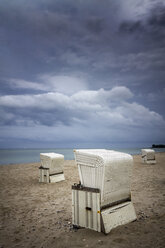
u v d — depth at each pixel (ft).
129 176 13.67
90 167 12.22
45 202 20.66
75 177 36.96
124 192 13.46
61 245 10.72
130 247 9.85
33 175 41.55
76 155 13.07
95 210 11.78
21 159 112.27
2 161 95.25
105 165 11.53
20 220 15.61
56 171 32.86
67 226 13.73
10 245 11.46
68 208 18.34
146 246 9.91
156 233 11.39
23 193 25.22
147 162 56.85
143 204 18.31
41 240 11.82
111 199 12.44
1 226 14.48
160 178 32.99
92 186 12.16
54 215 16.48
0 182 33.63
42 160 32.94
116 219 12.24
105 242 10.43
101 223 11.62
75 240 11.05
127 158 13.44
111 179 12.10
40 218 15.88
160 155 97.35
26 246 11.18
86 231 11.97
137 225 12.67
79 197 12.61
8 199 22.41
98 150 14.73
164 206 17.31
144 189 24.99
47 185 29.73
